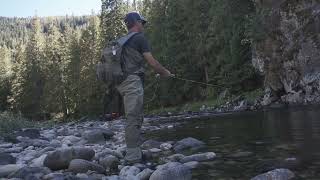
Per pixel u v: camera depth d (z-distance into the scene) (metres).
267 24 30.12
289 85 28.61
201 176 4.95
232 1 39.62
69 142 9.84
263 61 31.08
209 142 7.91
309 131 8.18
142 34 6.69
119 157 6.95
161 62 50.31
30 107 74.31
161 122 17.72
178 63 48.78
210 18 45.78
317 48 26.41
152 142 8.05
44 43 93.25
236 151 6.49
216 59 43.28
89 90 59.47
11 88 80.44
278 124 10.58
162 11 53.81
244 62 38.88
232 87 39.22
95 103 58.78
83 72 62.00
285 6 28.44
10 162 6.91
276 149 6.30
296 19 27.69
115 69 6.50
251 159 5.71
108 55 6.56
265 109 22.08
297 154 5.71
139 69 6.60
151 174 5.02
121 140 9.75
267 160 5.50
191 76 48.06
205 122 14.62
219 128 11.12
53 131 14.51
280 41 29.23
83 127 19.02
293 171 4.70
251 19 32.44
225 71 40.34
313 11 26.69
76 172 5.79
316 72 26.30
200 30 46.97
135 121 6.50
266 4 30.44
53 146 9.33
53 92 69.62
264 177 4.39
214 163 5.68
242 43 37.06
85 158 6.53
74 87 65.38
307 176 4.43
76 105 65.06
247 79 38.78
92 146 8.93
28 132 11.98
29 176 5.18
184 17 49.06
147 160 6.50
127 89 6.50
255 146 6.82
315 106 19.77
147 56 6.60
